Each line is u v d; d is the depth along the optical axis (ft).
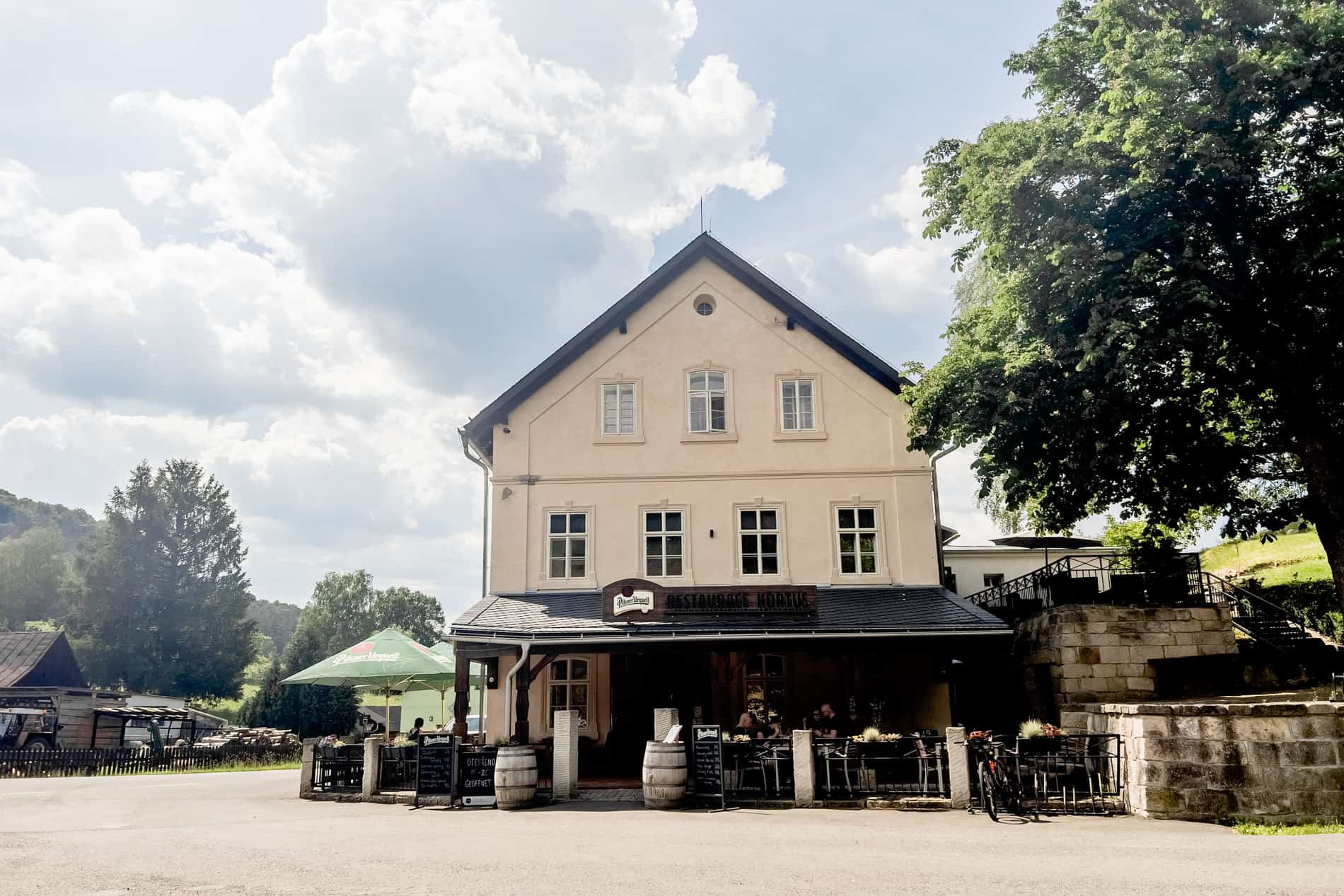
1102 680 59.36
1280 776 39.19
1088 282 52.85
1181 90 49.85
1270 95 48.91
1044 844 33.09
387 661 65.87
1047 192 55.36
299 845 34.65
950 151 64.23
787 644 58.85
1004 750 43.57
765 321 73.56
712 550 69.21
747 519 70.13
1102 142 52.31
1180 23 52.80
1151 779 40.96
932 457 70.23
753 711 67.67
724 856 30.96
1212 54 48.78
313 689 163.63
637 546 69.41
